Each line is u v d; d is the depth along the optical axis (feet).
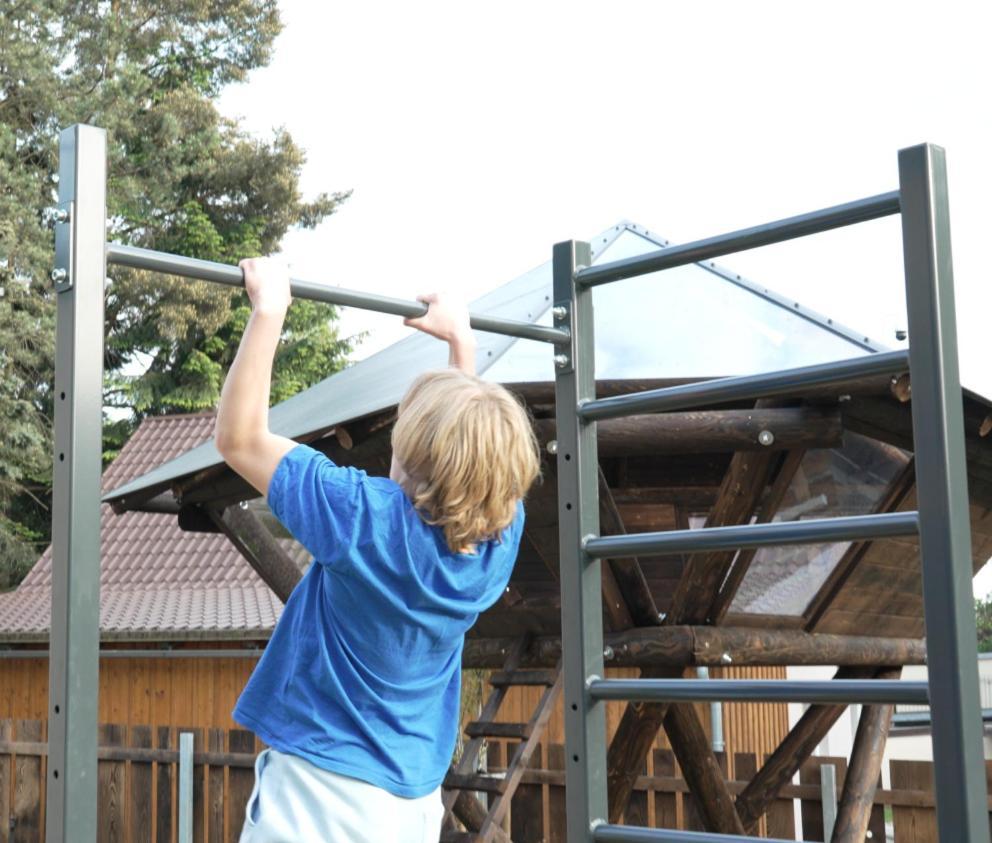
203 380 97.14
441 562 7.36
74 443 7.23
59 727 6.99
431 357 20.08
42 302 80.53
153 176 94.79
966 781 7.31
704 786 19.90
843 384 16.24
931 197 7.82
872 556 19.48
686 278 20.59
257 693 7.47
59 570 7.17
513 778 18.31
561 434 9.96
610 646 18.35
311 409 20.66
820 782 22.79
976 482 19.30
